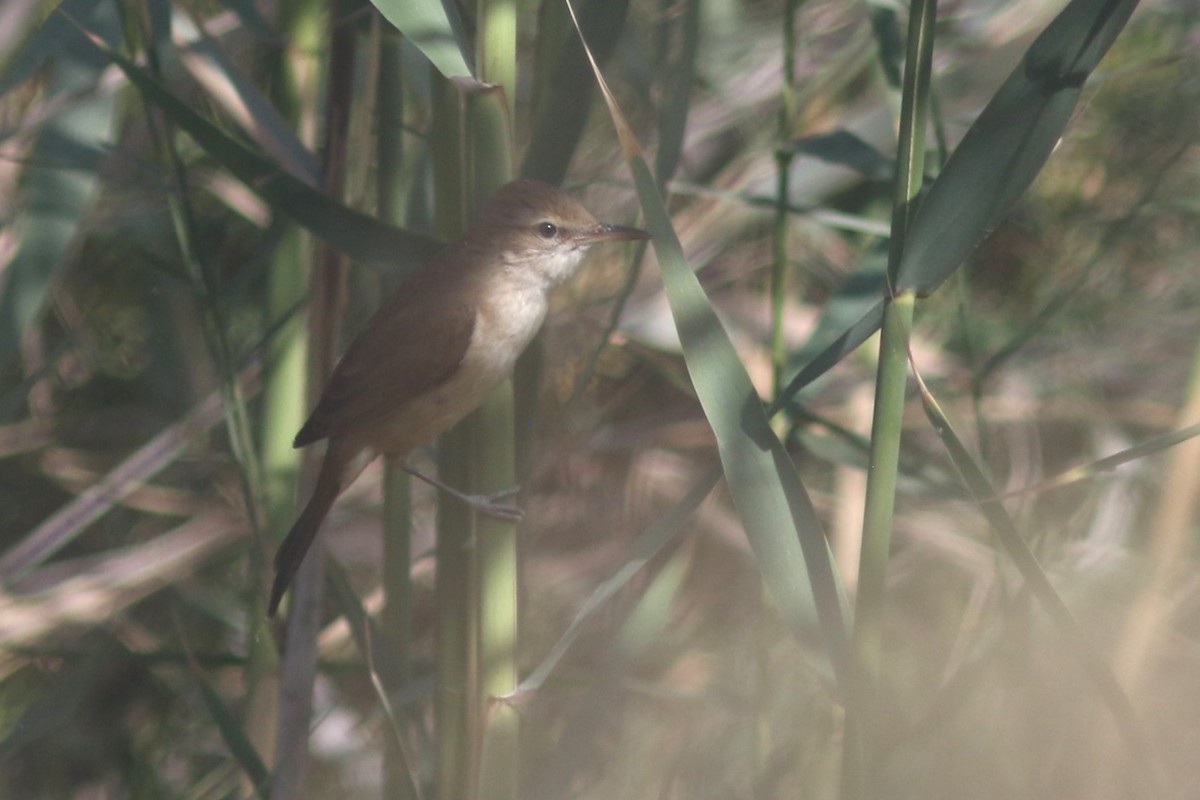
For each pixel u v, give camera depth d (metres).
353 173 7.73
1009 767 6.45
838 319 6.50
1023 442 9.29
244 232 9.80
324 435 6.24
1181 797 6.43
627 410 9.91
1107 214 9.96
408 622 6.47
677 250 4.75
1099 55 4.41
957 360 9.67
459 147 5.41
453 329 6.09
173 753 8.85
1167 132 9.91
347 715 8.39
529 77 9.07
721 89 9.30
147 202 8.89
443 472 5.46
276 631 6.51
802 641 4.81
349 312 8.96
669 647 8.39
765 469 4.83
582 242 6.46
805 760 7.09
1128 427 9.40
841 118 8.59
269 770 6.87
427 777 6.03
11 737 6.59
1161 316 9.95
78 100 6.81
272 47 6.85
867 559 4.64
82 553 9.98
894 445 4.60
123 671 8.80
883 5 6.14
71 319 9.95
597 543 9.56
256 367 9.16
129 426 9.94
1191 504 5.21
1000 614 5.62
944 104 7.65
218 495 9.58
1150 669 6.71
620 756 7.70
